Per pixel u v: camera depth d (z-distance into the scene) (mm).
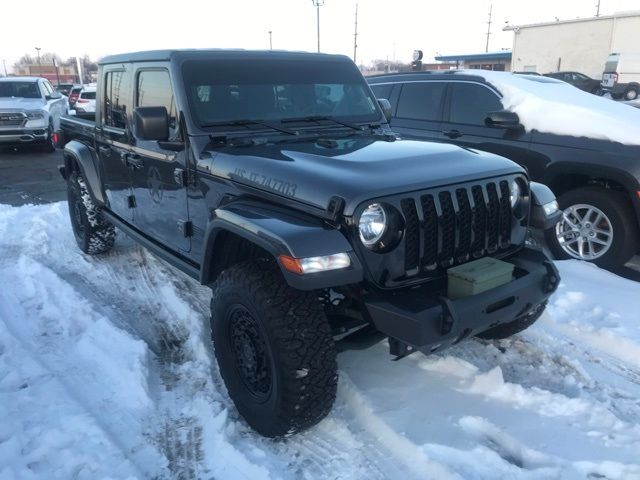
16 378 3463
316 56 4219
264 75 3869
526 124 5586
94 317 4340
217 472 2744
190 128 3504
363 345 2900
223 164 3256
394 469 2684
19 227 7012
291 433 2830
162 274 5348
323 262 2475
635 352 3725
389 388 3258
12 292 4945
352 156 3053
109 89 4688
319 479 2648
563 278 4887
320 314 2725
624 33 31516
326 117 3977
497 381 3264
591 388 3342
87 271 5473
